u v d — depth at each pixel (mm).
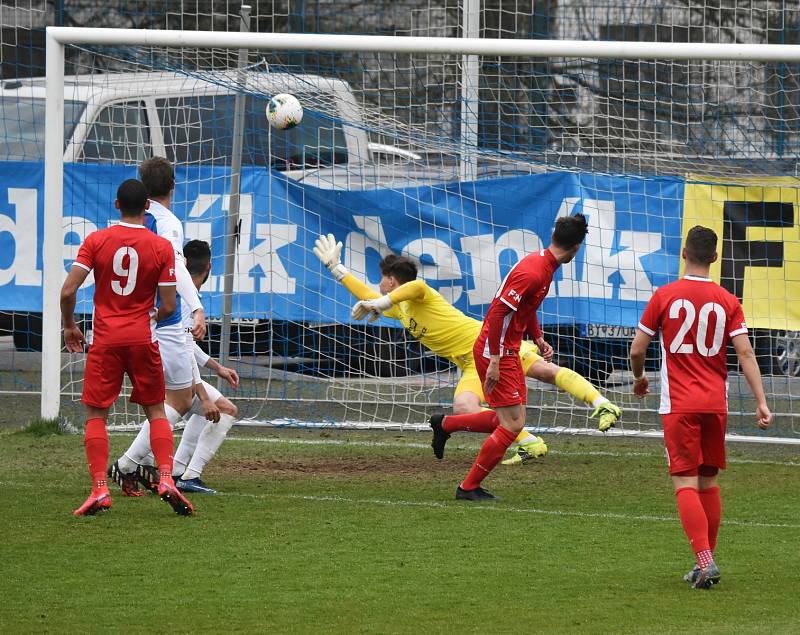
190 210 36969
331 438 36344
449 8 57125
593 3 58031
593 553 21750
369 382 39719
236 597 18438
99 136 41781
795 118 52500
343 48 33906
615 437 37031
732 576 20172
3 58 59125
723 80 56031
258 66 42562
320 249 32000
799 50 32531
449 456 33375
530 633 16625
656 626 17016
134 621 17109
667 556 21562
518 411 26594
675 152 53469
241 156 37312
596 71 55531
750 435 37000
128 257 23562
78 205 36906
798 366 39656
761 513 25953
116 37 34375
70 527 23141
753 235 35312
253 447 34281
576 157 48156
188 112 42375
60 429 35188
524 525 24156
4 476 28625
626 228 35969
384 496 27312
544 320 36656
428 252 36812
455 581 19594
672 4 58781
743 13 60094
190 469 27109
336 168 39969
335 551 21594
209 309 37125
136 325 23797
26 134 44969
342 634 16562
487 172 39781
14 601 18078
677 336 19953
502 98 55031
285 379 40625
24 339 46781
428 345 31453
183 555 21078
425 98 51781
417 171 39625
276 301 37031
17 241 36875
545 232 36375
